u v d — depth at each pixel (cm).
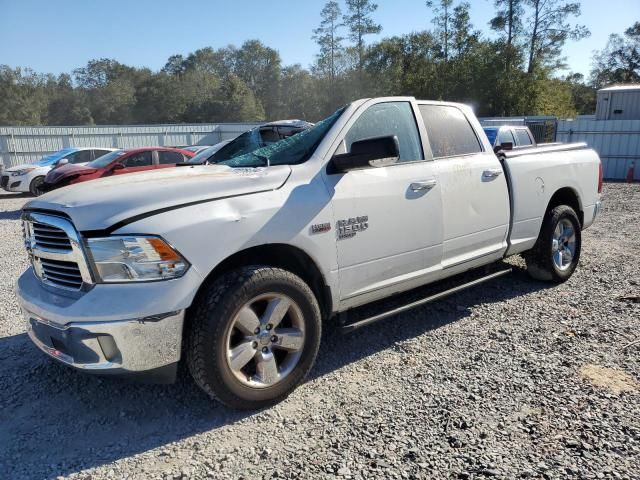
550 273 539
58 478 262
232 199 312
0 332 462
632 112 2666
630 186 1817
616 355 376
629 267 616
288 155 373
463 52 5447
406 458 266
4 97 9350
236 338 312
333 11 6359
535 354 383
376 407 318
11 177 1698
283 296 320
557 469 252
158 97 9744
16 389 358
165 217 288
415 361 381
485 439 279
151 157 1367
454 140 450
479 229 451
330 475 255
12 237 994
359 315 441
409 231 392
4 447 290
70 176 1254
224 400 304
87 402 340
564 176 545
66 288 302
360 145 337
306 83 8081
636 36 7206
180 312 287
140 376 290
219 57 11525
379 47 5788
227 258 318
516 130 1327
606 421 291
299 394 339
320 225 339
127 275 281
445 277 439
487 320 457
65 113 10056
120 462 274
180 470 266
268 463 268
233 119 9419
